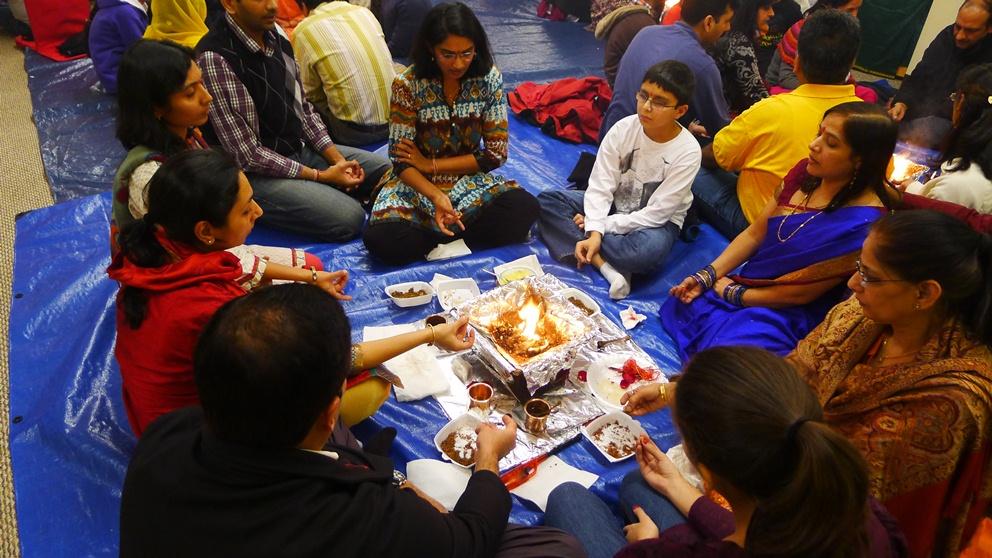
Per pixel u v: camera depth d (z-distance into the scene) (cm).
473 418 221
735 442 100
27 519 193
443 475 200
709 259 331
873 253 151
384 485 123
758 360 107
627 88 367
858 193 232
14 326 261
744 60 392
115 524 194
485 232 320
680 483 181
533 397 232
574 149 430
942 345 151
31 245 304
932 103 405
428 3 506
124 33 421
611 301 300
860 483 95
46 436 217
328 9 391
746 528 110
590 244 303
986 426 143
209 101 237
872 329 175
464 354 248
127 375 182
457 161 305
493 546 141
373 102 392
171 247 178
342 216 319
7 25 548
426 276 300
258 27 289
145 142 226
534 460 213
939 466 146
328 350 111
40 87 456
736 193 350
